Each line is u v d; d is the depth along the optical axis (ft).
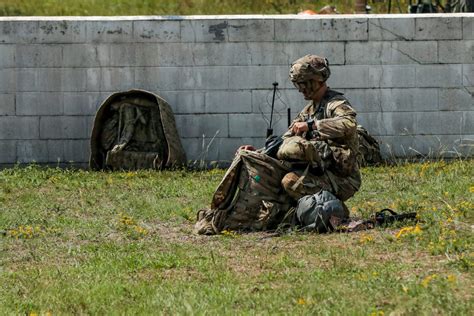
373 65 173.17
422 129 173.47
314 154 99.55
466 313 66.03
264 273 81.46
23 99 172.14
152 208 122.42
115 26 172.14
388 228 98.37
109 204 128.47
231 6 242.37
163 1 244.01
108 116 168.76
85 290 77.41
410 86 173.27
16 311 71.92
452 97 173.47
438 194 124.06
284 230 99.86
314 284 74.90
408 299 69.00
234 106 172.76
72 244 100.37
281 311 68.44
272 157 102.47
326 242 93.81
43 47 171.94
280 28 172.35
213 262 85.97
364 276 77.05
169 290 75.61
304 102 172.76
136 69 172.14
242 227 102.22
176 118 172.45
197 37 172.14
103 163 168.04
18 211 122.93
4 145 172.45
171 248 95.14
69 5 241.96
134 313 69.56
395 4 246.06
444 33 173.17
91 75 172.35
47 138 172.65
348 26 172.45
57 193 140.46
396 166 164.04
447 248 85.81
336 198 99.81
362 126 172.65
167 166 164.86
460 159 166.61
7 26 171.32
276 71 172.76
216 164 172.45
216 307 69.77
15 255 95.66
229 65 172.45
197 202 127.75
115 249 95.91
